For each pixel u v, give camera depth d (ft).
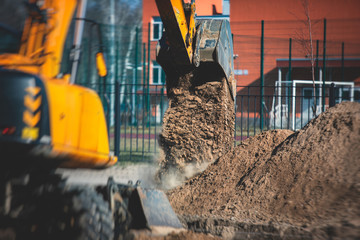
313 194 71.15
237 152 96.12
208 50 98.43
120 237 54.24
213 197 82.74
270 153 88.38
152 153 154.61
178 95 106.11
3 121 39.91
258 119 273.33
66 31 47.62
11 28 47.47
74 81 49.01
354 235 56.95
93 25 51.93
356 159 75.20
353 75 331.57
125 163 131.23
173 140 103.45
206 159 101.14
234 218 70.74
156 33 349.61
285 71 336.08
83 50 51.70
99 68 52.60
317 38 343.05
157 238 54.95
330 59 326.03
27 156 40.70
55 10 47.01
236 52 346.74
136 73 225.15
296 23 344.69
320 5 342.85
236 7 352.28
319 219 64.80
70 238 46.11
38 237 45.88
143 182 103.14
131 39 186.60
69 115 44.78
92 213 47.78
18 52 46.96
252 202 75.25
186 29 90.43
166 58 101.04
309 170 76.79
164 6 81.25
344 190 69.46
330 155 77.87
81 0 49.98
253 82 342.03
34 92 40.73
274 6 346.54
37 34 46.85
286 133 99.40
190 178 99.50
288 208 70.28
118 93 132.05
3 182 44.70
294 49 339.57
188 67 104.68
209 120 103.14
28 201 46.21
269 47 342.64
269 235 63.26
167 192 91.97
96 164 50.72
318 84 281.13
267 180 78.89
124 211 55.57
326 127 84.89
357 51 340.80
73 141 45.24
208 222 70.69
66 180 50.31
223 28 103.71
